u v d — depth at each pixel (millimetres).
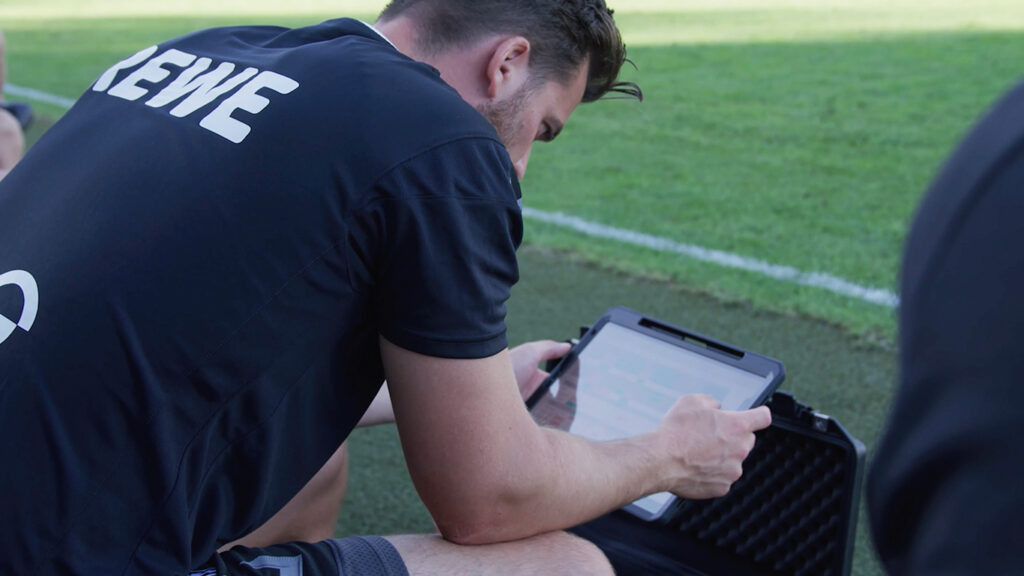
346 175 1036
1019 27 8688
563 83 1314
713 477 1304
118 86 1247
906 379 447
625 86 1447
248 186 1033
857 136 5605
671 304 3254
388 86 1092
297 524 1554
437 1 1278
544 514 1171
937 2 10305
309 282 1037
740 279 3471
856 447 1303
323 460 1167
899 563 464
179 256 1017
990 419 393
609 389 1500
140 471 1004
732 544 1479
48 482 979
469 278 1069
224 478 1080
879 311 3143
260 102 1088
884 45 8203
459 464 1105
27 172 1192
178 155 1073
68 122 1236
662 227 4125
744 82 7074
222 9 11695
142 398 999
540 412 1523
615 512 1543
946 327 417
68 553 978
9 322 1026
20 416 988
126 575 997
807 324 3059
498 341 1113
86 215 1062
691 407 1317
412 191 1040
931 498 429
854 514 1342
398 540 1201
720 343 1466
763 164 5105
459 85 1279
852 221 4180
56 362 997
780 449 1394
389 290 1072
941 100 6379
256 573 1100
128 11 11781
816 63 7613
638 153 5371
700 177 4898
